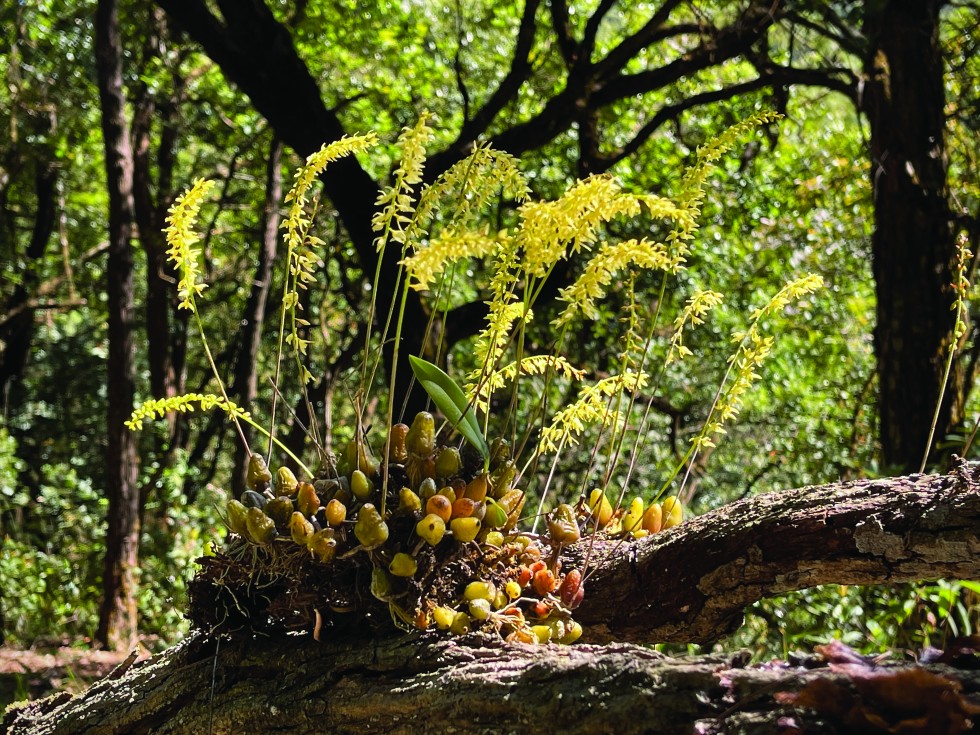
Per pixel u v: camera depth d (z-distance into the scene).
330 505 1.36
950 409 4.67
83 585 7.38
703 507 7.57
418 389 3.71
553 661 1.24
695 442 1.85
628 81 5.51
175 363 10.32
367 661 1.39
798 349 8.74
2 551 7.23
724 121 7.21
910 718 0.94
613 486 6.22
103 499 7.98
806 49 6.30
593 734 1.14
